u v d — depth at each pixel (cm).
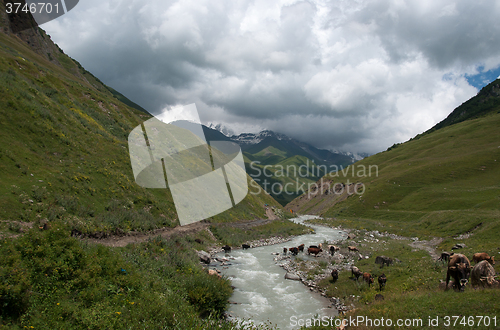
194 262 1695
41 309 655
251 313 1289
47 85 3281
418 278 1471
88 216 1680
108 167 2311
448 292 980
